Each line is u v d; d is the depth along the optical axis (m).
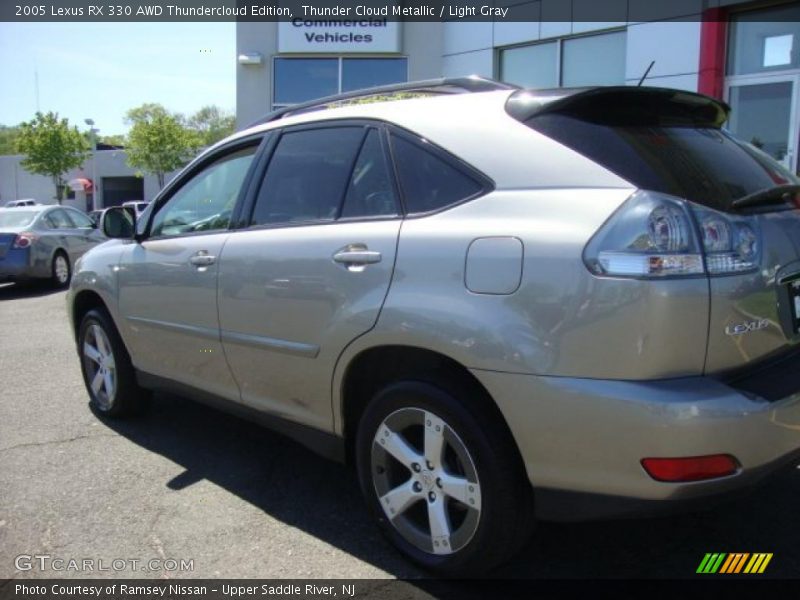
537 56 10.86
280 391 3.27
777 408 2.23
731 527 3.13
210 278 3.54
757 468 2.23
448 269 2.53
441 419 2.59
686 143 2.61
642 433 2.14
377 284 2.74
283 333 3.15
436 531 2.68
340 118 3.22
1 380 5.82
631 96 2.66
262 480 3.74
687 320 2.15
